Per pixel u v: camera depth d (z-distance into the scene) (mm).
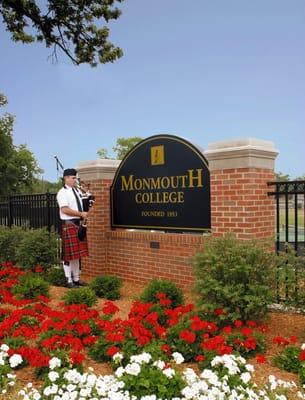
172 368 3277
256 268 4797
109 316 4625
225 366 3289
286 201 5832
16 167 25875
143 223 7734
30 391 3209
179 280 6902
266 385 3295
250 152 5770
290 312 5473
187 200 6902
